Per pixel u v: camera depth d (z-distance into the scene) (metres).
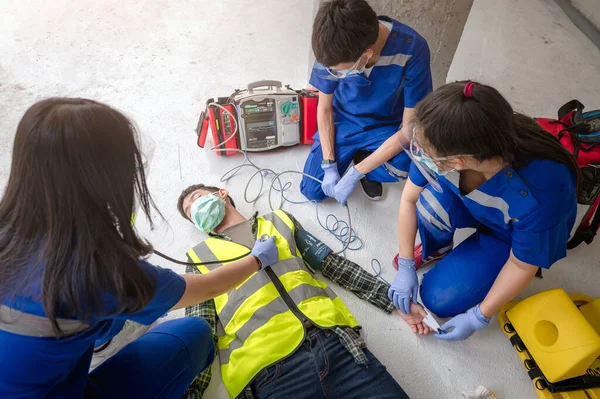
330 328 1.27
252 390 1.22
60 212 0.65
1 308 0.71
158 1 2.86
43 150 0.62
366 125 1.76
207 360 1.24
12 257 0.70
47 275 0.68
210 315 1.38
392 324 1.50
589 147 1.45
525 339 1.36
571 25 2.74
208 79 2.35
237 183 1.92
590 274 1.64
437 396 1.34
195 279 1.04
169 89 2.30
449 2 1.77
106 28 2.65
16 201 0.67
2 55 2.44
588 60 2.52
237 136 1.94
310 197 1.84
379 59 1.49
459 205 1.34
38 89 2.27
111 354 1.29
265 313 1.30
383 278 1.62
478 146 0.86
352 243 1.72
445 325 1.38
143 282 0.77
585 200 1.47
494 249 1.34
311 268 1.58
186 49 2.53
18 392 0.77
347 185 1.70
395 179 1.78
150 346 1.07
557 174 1.02
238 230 1.59
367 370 1.21
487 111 0.84
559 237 1.11
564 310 1.27
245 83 2.33
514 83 2.36
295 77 2.38
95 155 0.64
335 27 1.21
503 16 2.78
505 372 1.39
